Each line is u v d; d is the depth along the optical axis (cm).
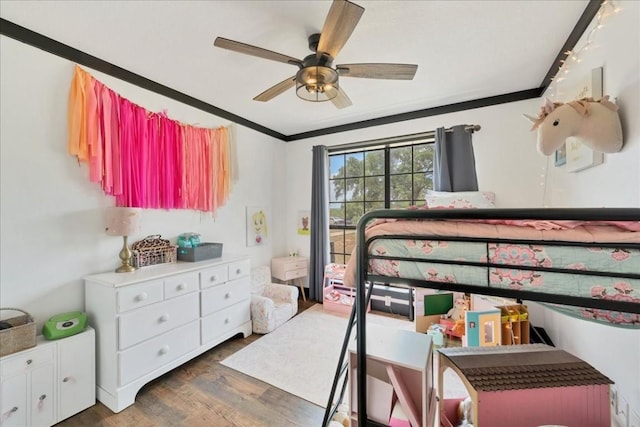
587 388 103
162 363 199
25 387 150
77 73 190
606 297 78
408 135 321
